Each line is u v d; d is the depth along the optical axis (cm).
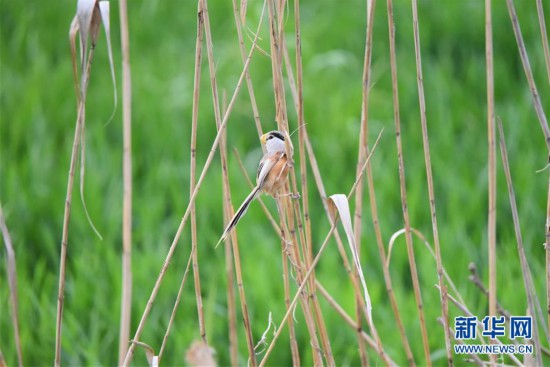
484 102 1530
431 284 1060
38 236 1254
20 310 1064
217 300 1112
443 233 1176
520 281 1045
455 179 1281
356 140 1439
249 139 1509
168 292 1112
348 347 1023
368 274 1137
